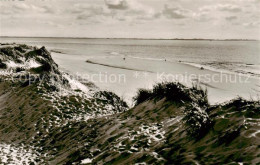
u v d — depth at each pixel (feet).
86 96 39.73
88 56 192.95
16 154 23.57
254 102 16.31
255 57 221.87
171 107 23.04
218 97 59.62
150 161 14.28
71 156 20.26
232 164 11.17
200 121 15.93
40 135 27.37
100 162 16.99
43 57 74.49
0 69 75.20
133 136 19.43
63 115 32.14
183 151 14.33
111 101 38.32
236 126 14.12
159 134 18.35
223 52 312.29
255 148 11.68
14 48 93.15
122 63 139.13
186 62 158.92
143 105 26.13
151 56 223.71
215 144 13.58
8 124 32.45
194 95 22.88
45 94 39.96
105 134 22.48
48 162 20.72
